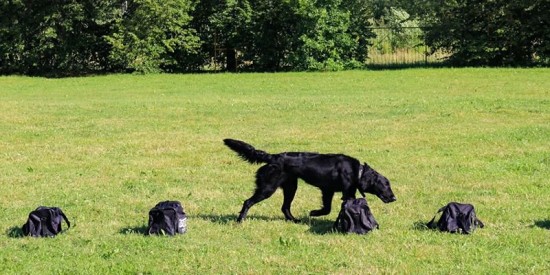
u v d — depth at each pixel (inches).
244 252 364.2
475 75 1424.7
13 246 380.2
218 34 1790.1
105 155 676.7
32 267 345.4
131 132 810.8
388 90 1211.9
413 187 519.8
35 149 714.8
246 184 543.2
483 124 820.6
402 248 364.8
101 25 1761.8
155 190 526.0
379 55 1943.9
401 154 653.3
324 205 423.2
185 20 1731.1
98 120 905.5
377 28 1839.3
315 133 777.6
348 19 1706.4
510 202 469.7
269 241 384.2
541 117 862.5
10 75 1724.9
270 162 420.5
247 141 737.0
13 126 866.1
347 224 393.1
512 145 688.4
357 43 1750.7
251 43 1768.0
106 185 545.3
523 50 1704.0
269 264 345.4
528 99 1015.0
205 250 366.9
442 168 589.9
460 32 1721.2
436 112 914.1
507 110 914.7
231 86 1348.4
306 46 1692.9
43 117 935.0
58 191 525.3
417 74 1485.0
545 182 531.2
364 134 765.3
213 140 746.2
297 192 508.4
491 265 336.8
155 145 723.4
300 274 330.6
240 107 1000.2
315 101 1051.3
